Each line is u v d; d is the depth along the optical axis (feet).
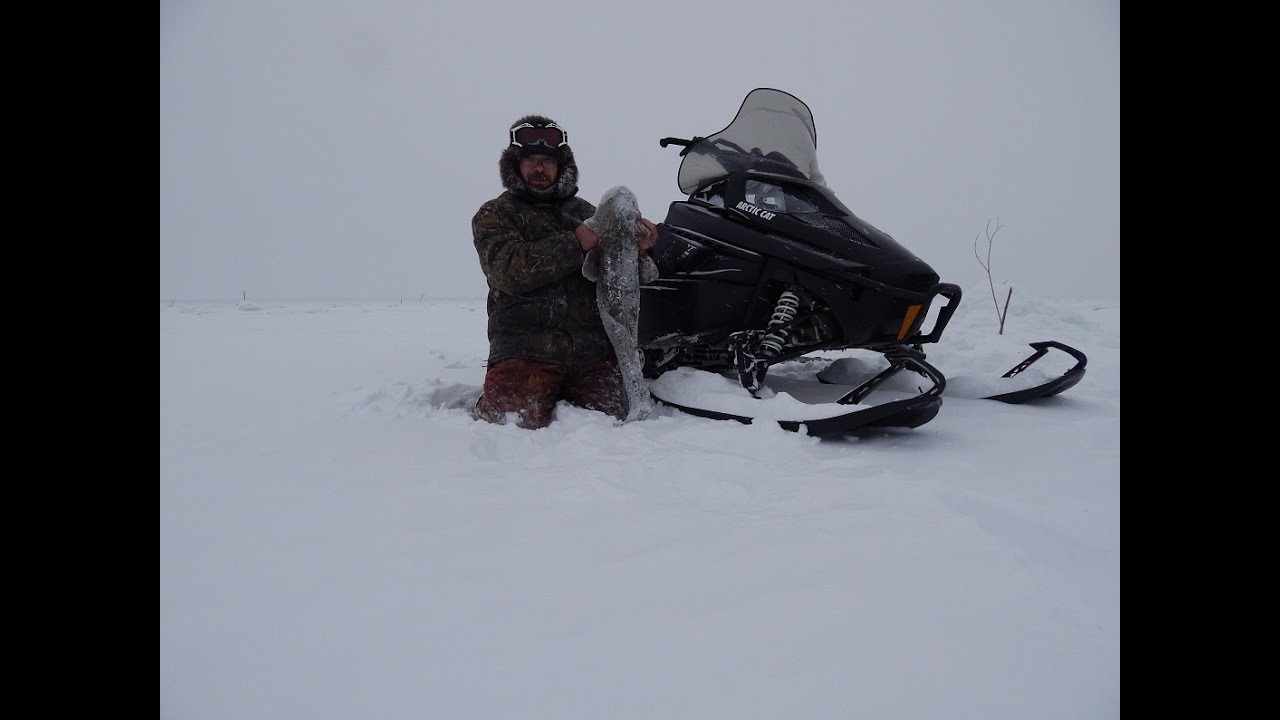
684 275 11.61
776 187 11.55
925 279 10.23
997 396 11.86
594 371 10.38
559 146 10.53
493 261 9.61
